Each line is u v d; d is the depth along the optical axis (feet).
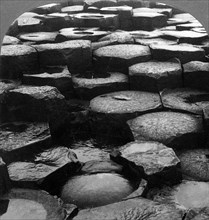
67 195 10.66
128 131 14.76
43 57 19.85
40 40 23.52
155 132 13.83
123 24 27.40
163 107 16.02
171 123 14.35
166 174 11.12
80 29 26.20
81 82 18.24
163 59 19.84
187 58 19.58
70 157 12.59
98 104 16.38
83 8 30.12
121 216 9.23
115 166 12.37
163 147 12.46
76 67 20.31
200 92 17.30
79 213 9.43
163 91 17.39
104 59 20.02
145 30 26.89
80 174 12.01
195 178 11.65
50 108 14.99
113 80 18.24
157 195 10.62
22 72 19.22
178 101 16.33
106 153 14.11
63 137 15.49
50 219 9.29
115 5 30.86
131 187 10.92
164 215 9.21
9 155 12.61
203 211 9.20
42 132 14.10
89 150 14.46
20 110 15.24
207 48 20.99
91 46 21.07
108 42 22.49
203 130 13.84
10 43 22.07
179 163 11.51
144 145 12.69
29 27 26.30
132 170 11.62
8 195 10.27
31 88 15.72
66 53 19.93
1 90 15.99
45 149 13.30
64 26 27.20
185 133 13.58
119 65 19.75
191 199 10.43
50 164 12.05
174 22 27.48
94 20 26.89
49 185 11.30
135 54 19.76
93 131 15.66
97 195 10.40
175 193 10.73
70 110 17.02
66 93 17.94
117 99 16.79
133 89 18.12
